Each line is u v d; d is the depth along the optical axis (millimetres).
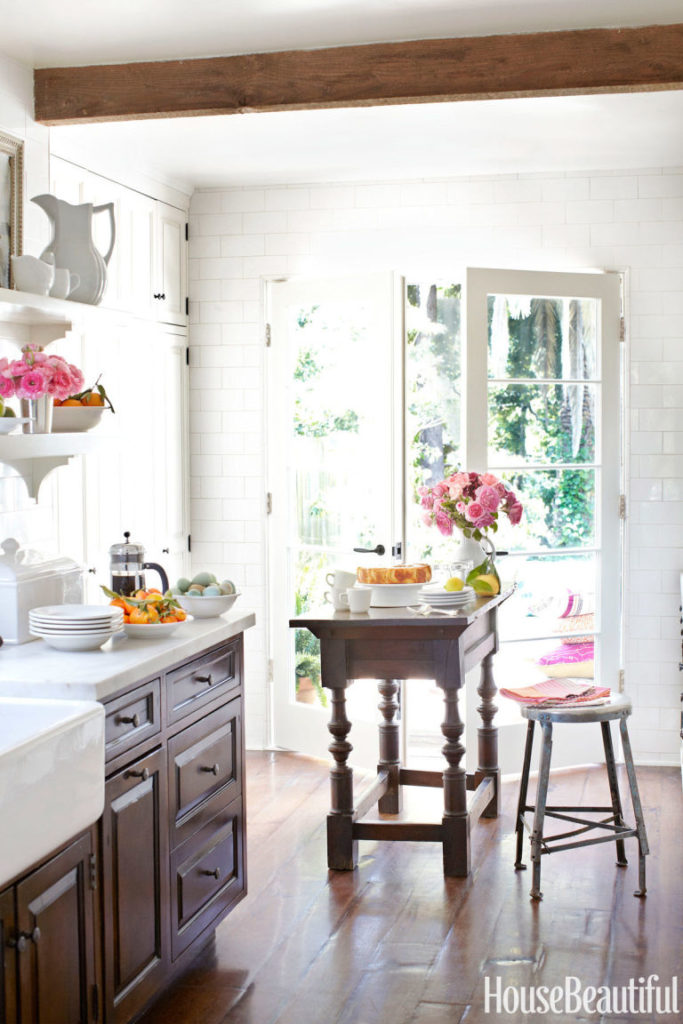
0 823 2033
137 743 2836
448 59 3701
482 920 3605
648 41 3604
